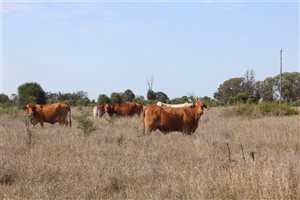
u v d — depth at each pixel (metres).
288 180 7.70
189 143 14.18
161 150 12.60
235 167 8.85
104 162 10.55
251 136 16.12
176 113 18.33
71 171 9.75
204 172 8.89
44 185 8.34
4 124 23.83
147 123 18.39
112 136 16.16
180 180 8.79
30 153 12.03
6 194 7.83
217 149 12.88
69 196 7.88
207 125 22.98
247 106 33.28
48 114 23.23
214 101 61.75
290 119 24.50
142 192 8.15
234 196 7.48
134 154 11.92
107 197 8.05
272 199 7.15
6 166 9.51
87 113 23.72
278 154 11.69
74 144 13.57
